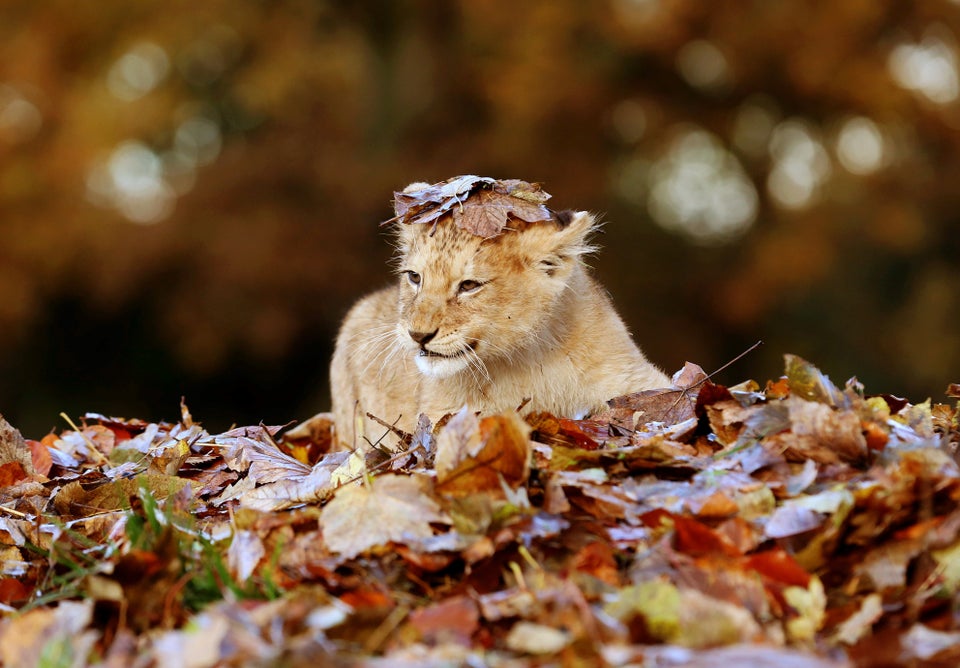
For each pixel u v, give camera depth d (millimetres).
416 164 23219
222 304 22766
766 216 25375
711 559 4098
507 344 6793
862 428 4691
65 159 23016
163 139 24594
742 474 4586
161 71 24547
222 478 5871
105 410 25438
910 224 24078
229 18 23594
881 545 4117
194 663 3371
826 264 23891
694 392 5957
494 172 23328
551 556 4230
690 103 25438
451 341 6633
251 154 23297
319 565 4195
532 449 4844
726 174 26219
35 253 22891
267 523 4523
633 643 3662
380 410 7484
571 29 23750
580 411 6816
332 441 8148
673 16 23578
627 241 25156
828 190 24406
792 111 25531
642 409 5938
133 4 23719
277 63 23219
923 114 24188
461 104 24625
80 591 4297
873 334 25109
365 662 3369
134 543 4508
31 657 3705
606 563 4129
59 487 5672
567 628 3682
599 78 23812
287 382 25703
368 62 24031
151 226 22906
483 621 3848
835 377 24750
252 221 22828
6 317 22766
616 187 25031
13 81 23484
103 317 24734
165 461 5914
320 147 23328
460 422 4621
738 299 23984
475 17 23625
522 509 4277
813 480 4492
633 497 4496
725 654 3426
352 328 8008
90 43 24125
